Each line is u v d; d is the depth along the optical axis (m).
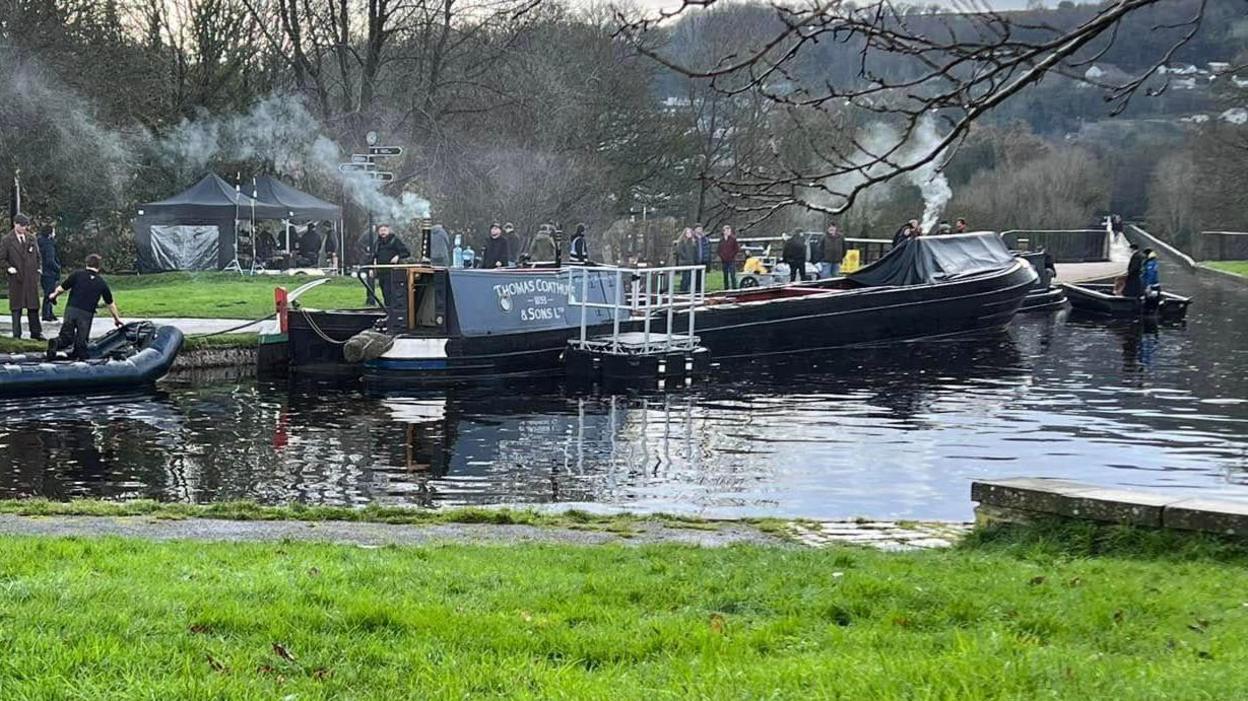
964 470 16.14
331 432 18.88
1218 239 67.12
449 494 14.65
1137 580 7.87
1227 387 23.50
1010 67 6.27
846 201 6.77
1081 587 7.59
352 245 46.31
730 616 6.93
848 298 29.91
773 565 8.51
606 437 18.52
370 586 7.56
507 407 21.38
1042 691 5.24
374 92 45.97
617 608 7.07
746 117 42.94
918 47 6.29
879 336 30.69
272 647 6.04
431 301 25.81
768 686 5.34
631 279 28.84
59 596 6.92
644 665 5.86
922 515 13.62
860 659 5.82
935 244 33.31
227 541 9.90
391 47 46.50
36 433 18.39
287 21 46.56
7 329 26.12
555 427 19.39
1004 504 9.84
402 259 28.61
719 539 10.65
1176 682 5.36
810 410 21.03
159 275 40.31
